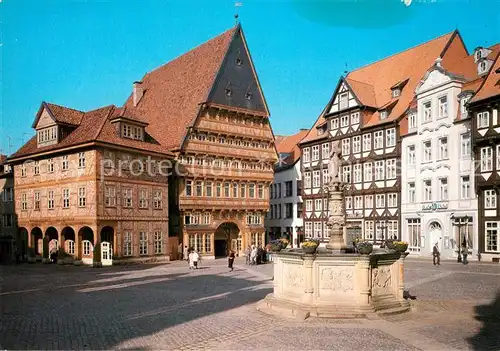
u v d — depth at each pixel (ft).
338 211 60.39
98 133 134.51
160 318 52.95
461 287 75.56
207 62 183.42
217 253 185.06
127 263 140.26
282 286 56.03
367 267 50.83
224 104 174.09
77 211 136.87
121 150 140.46
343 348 38.55
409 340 40.86
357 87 176.96
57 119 144.05
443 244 142.41
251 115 182.60
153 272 114.21
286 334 43.34
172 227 165.89
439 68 145.48
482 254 129.90
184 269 122.31
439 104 145.69
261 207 186.80
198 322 50.26
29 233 153.28
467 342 40.22
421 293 68.85
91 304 63.87
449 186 141.18
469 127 135.95
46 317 54.34
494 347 38.73
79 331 46.73
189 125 164.96
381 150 164.35
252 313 54.49
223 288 79.92
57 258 145.48
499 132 124.16
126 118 144.15
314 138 194.39
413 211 152.76
